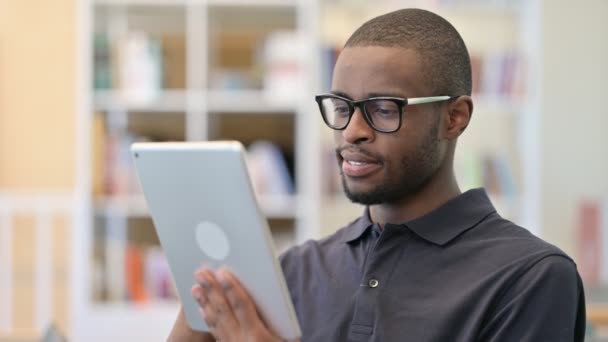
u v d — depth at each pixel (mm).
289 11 4051
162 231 1220
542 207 4246
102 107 3949
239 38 4152
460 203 1335
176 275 1242
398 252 1312
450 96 1284
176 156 1128
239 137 4156
